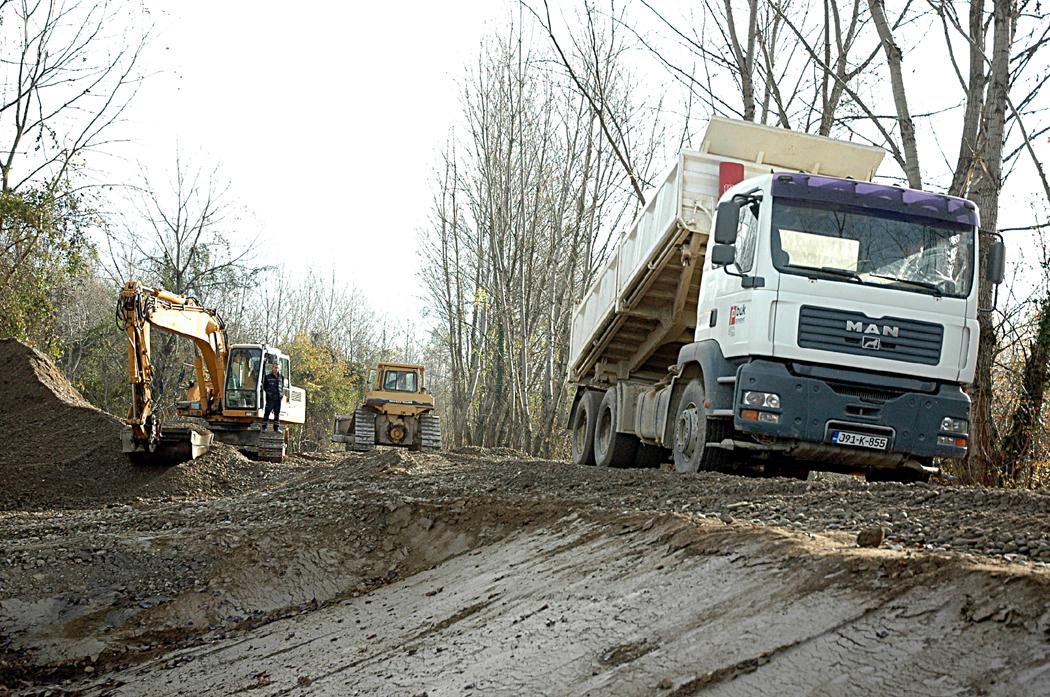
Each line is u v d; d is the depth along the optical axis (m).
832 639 4.41
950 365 10.15
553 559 7.64
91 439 18.64
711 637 4.87
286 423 27.08
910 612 4.37
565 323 32.88
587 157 31.69
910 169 15.17
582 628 5.66
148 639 8.93
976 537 5.73
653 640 5.11
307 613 9.16
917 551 5.30
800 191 10.23
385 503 11.23
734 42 18.09
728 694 4.32
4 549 10.05
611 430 14.60
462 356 43.25
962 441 10.15
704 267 11.54
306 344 60.16
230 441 23.45
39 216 25.78
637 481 10.21
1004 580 4.24
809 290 9.98
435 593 8.29
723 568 5.72
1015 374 15.22
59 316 34.12
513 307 35.22
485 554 9.04
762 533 6.00
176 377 44.69
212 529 10.80
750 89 17.88
